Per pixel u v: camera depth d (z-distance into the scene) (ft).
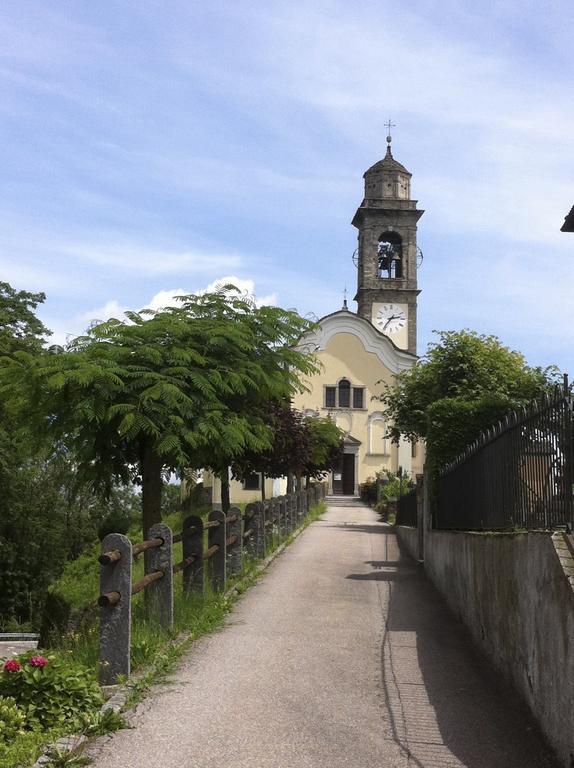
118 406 34.81
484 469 34.86
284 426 87.20
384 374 182.91
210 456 39.34
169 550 30.71
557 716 19.47
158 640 28.96
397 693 24.64
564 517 21.91
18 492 129.49
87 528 156.76
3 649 70.49
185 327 38.40
